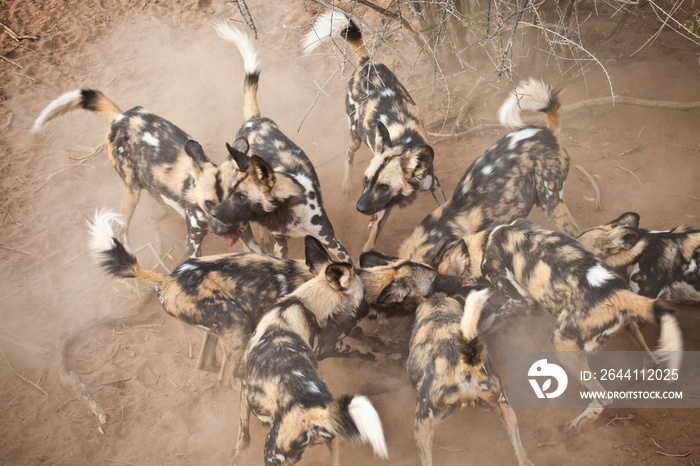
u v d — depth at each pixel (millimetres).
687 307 4938
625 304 4070
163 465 4574
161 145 5902
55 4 10891
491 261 4957
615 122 7641
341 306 4496
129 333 5691
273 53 9547
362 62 6840
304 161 5836
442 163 7383
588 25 8828
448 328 4219
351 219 6828
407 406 4820
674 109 7238
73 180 7508
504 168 5605
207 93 8922
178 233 6812
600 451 4340
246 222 5516
